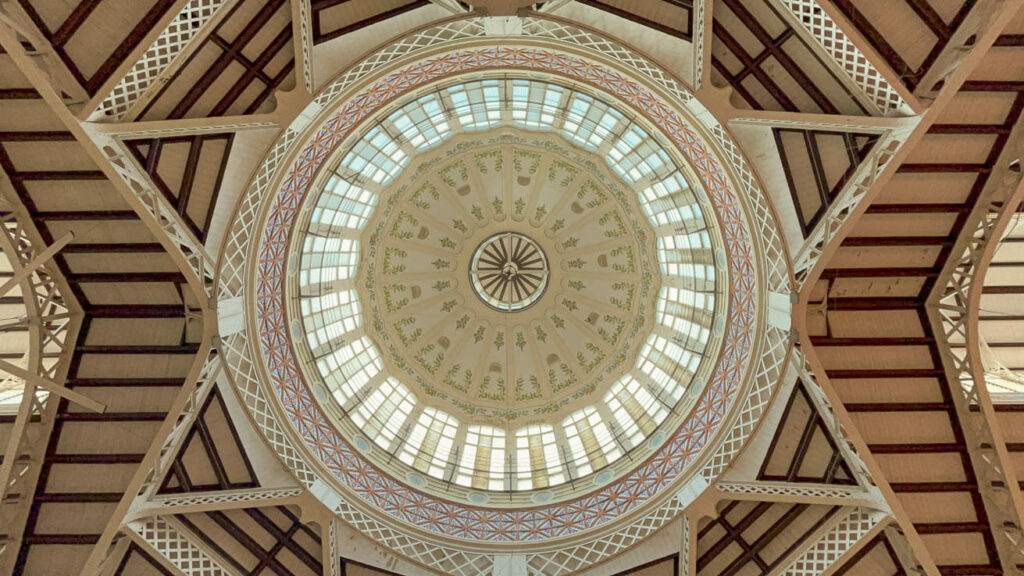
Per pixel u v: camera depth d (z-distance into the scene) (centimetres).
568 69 1919
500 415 2781
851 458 1803
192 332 1834
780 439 1912
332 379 2352
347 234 2577
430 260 2914
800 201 1798
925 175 1712
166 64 1465
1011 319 2286
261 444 1928
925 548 1691
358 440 2256
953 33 1501
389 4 1705
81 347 1797
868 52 1512
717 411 2080
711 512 1936
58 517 1747
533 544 2061
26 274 1556
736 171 1848
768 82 1738
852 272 1872
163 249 1734
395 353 2783
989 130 1625
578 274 2920
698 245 2353
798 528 1919
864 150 1686
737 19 1658
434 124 2450
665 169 2308
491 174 2819
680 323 2530
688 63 1738
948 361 1845
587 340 2870
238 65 1656
